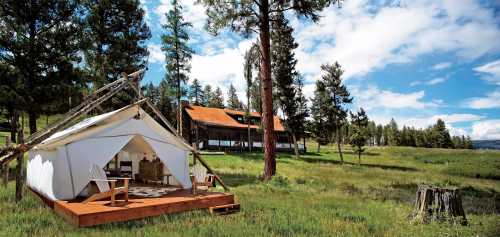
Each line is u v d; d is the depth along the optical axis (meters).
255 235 6.47
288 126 40.25
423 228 8.09
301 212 9.12
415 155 59.09
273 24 18.31
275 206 9.93
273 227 7.22
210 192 10.87
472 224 8.72
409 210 10.40
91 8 23.72
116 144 10.59
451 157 55.00
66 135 9.88
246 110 43.47
